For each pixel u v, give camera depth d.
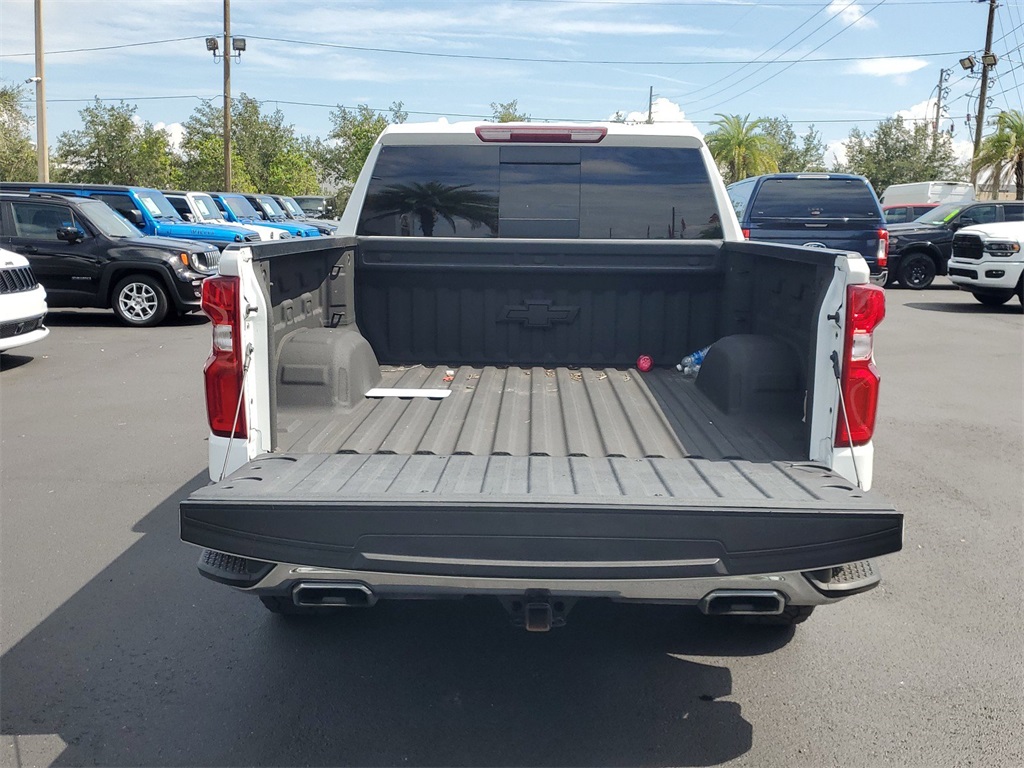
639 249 4.82
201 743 3.24
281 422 3.87
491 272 4.90
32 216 13.85
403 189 4.96
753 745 3.25
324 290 4.58
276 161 57.94
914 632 4.13
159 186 48.72
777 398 3.96
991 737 3.30
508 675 3.74
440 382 4.65
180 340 12.65
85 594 4.48
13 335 9.96
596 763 3.14
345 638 4.05
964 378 10.16
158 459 6.84
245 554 2.86
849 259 3.25
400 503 2.79
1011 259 15.57
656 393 4.46
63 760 3.13
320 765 3.12
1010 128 37.41
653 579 2.81
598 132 4.84
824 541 2.79
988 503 5.91
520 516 2.78
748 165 52.78
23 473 6.48
